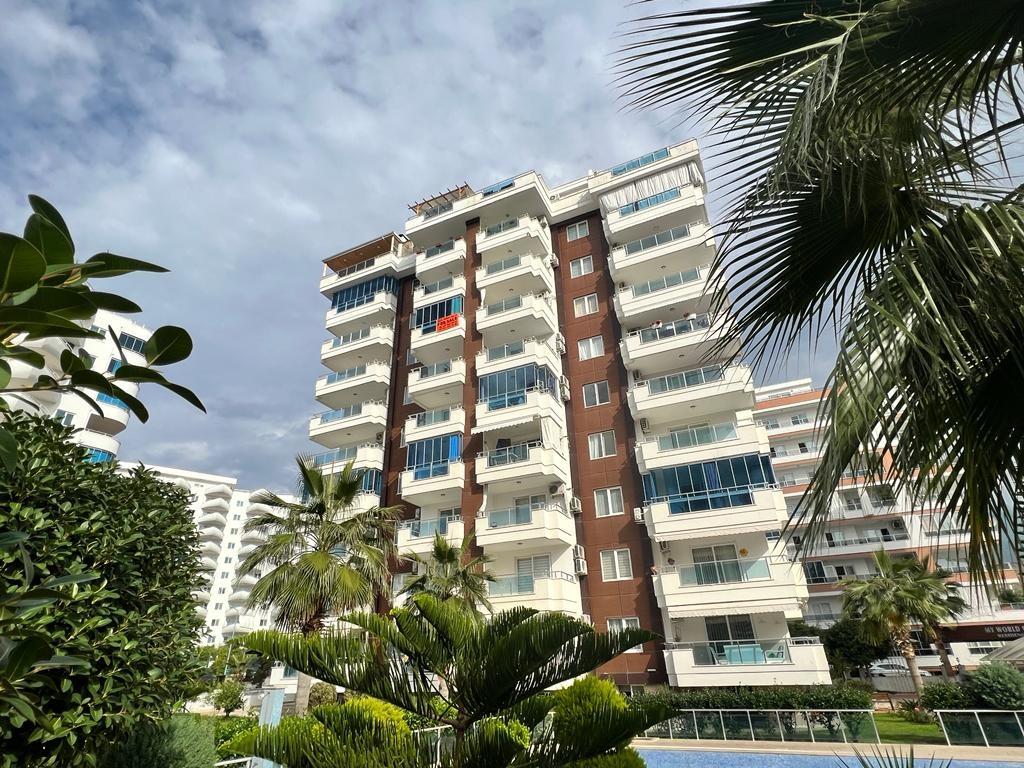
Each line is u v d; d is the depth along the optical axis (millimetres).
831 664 31844
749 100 3301
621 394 24891
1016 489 3305
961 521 3436
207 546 74562
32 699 3115
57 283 2012
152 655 4828
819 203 3639
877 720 20078
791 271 3885
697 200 26078
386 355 33000
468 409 26703
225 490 79000
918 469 3494
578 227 30141
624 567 21891
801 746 15320
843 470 3525
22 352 1923
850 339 3209
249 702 30125
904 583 22422
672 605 19672
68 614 4137
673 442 22125
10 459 1914
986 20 2604
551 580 20938
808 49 2752
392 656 4688
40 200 2014
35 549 4090
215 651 31641
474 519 24000
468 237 32000
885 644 31141
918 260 3162
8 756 3723
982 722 14281
